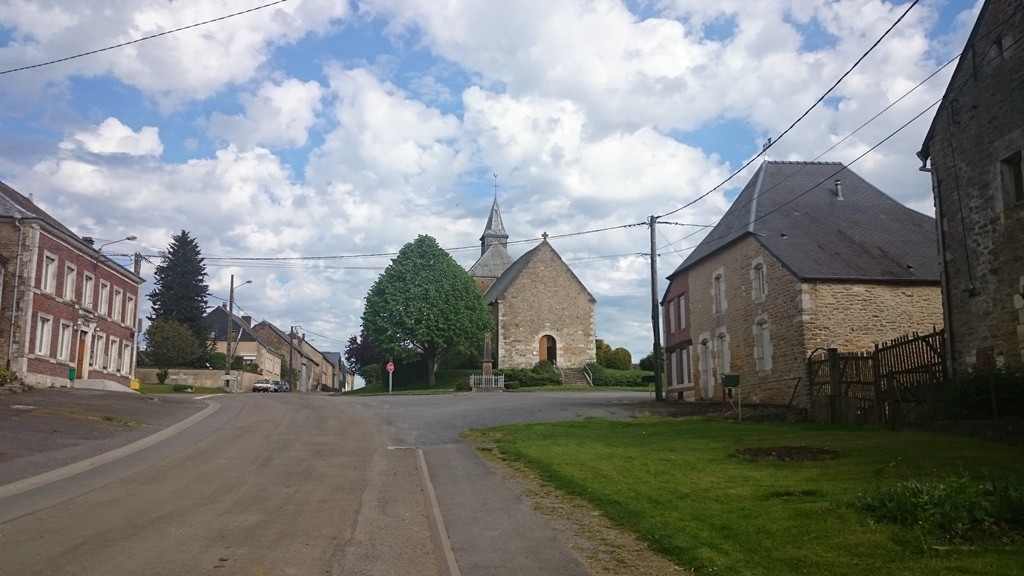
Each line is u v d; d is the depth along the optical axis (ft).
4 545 24.00
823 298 74.90
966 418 48.65
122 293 132.67
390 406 89.30
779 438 48.49
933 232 85.05
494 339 190.49
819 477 32.94
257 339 232.12
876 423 56.29
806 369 72.90
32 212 106.63
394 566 22.88
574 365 191.01
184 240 202.80
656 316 100.94
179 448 49.65
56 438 51.06
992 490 24.03
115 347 129.39
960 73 54.39
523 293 189.98
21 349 95.35
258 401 98.84
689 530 24.82
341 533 26.91
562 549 24.25
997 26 51.11
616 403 93.61
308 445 52.44
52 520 27.78
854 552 21.04
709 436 51.31
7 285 96.27
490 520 28.58
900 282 76.23
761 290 84.33
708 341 97.91
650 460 40.16
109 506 30.55
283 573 21.77
